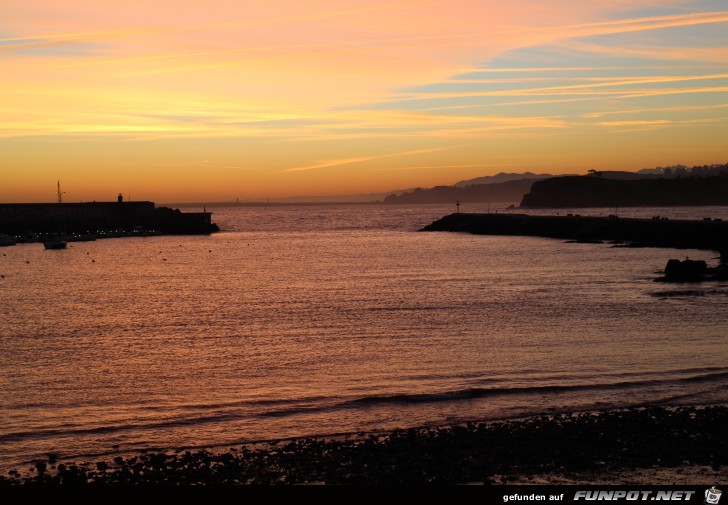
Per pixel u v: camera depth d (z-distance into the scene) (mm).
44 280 100688
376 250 147375
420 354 43562
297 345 47594
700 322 53562
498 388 34688
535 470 24125
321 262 121125
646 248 135000
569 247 142875
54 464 26000
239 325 56875
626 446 26203
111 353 46094
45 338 52281
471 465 24594
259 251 153750
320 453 26156
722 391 33750
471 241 171000
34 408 33281
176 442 28203
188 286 88938
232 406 33031
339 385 36531
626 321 54531
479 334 50000
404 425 29625
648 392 33750
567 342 46281
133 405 33594
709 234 135000
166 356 44812
